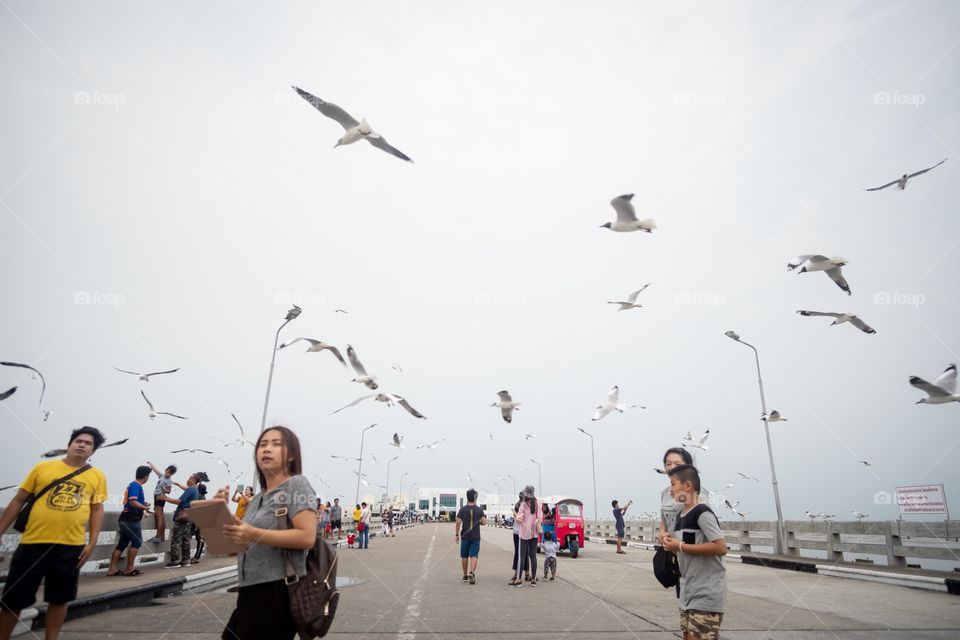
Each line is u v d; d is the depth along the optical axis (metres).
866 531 15.08
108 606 8.34
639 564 18.25
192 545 14.24
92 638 6.62
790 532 18.41
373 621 8.00
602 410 10.55
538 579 13.39
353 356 9.89
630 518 32.78
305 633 3.07
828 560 15.99
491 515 106.44
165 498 12.95
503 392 10.78
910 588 12.07
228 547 3.14
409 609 9.00
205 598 9.77
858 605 9.83
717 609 4.08
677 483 4.50
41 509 5.20
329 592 3.25
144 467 11.11
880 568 13.87
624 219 9.75
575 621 8.14
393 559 18.94
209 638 6.71
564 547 21.78
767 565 17.23
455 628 7.57
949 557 12.61
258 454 3.50
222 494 3.04
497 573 14.82
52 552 5.18
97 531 5.57
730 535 22.06
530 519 12.52
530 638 7.03
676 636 7.21
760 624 8.06
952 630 7.79
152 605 8.98
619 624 7.95
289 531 3.10
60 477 5.35
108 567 11.55
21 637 6.48
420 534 44.12
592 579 13.61
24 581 5.06
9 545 7.73
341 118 7.89
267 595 3.09
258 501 3.34
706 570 4.18
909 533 13.70
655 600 10.23
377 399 9.27
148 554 12.64
